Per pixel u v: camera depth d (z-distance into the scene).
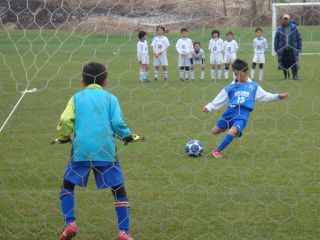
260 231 6.62
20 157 10.01
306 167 9.08
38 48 24.08
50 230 6.81
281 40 18.48
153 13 27.36
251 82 9.95
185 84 19.42
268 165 9.23
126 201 6.29
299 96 15.95
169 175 8.77
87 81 6.48
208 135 11.54
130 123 12.81
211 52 20.56
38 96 16.39
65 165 9.46
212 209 7.32
